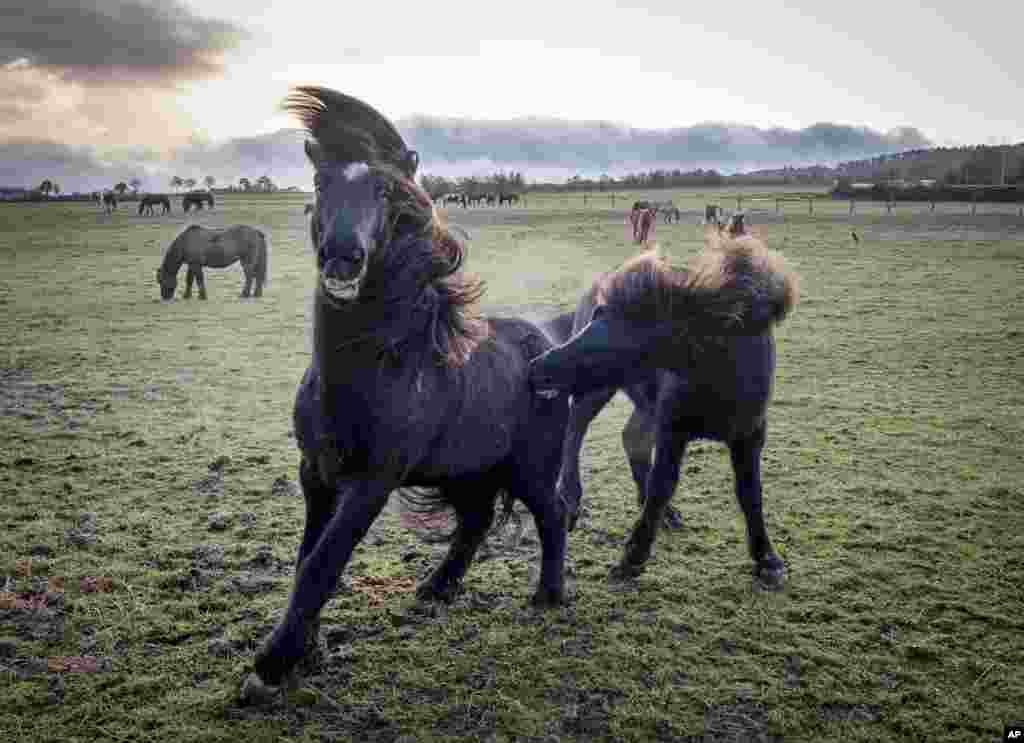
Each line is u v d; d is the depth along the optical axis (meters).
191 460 6.12
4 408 7.66
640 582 4.24
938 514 5.25
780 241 29.00
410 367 2.96
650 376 4.19
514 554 4.62
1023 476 6.03
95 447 6.42
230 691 3.13
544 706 3.13
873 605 4.00
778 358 10.82
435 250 2.97
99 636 3.50
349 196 2.61
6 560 4.24
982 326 13.07
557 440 3.88
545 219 43.84
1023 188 55.16
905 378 9.58
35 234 34.22
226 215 47.44
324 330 2.83
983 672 3.41
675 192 86.75
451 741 2.90
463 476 3.57
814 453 6.60
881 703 3.20
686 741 2.95
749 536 4.29
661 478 4.12
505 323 4.00
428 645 3.55
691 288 3.54
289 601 3.00
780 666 3.45
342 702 3.10
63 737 2.83
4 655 3.34
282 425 7.21
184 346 11.22
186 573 4.13
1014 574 4.35
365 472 3.00
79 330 12.47
